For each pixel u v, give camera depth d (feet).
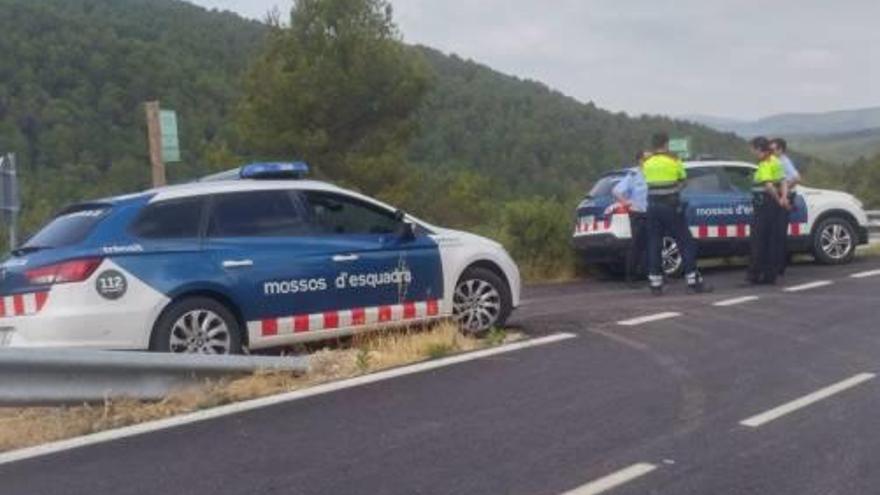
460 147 234.17
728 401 24.00
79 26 223.71
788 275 48.16
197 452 20.76
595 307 39.91
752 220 45.73
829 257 51.98
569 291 48.11
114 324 26.45
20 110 190.60
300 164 31.42
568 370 27.63
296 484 18.69
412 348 29.81
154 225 27.73
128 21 238.89
